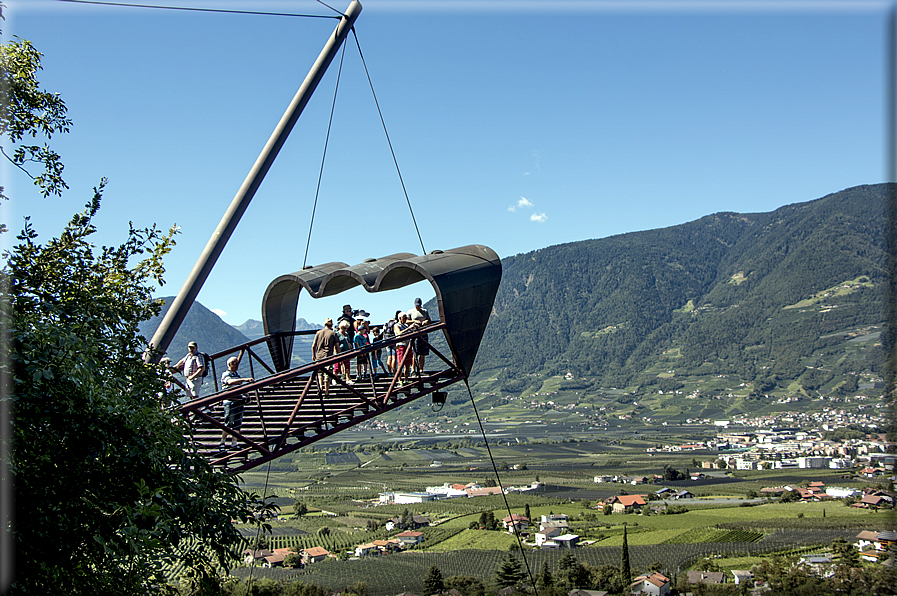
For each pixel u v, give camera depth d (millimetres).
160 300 10820
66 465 8430
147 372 10016
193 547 9539
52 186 12703
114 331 9797
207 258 14828
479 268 15594
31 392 7785
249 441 11953
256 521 10312
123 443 8711
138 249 10922
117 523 8398
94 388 8305
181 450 9469
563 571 89188
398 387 14406
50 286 9750
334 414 13305
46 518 7797
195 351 14422
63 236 9898
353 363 20203
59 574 7988
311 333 18766
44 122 12672
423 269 14391
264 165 15547
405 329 15930
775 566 80750
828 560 81438
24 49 12570
